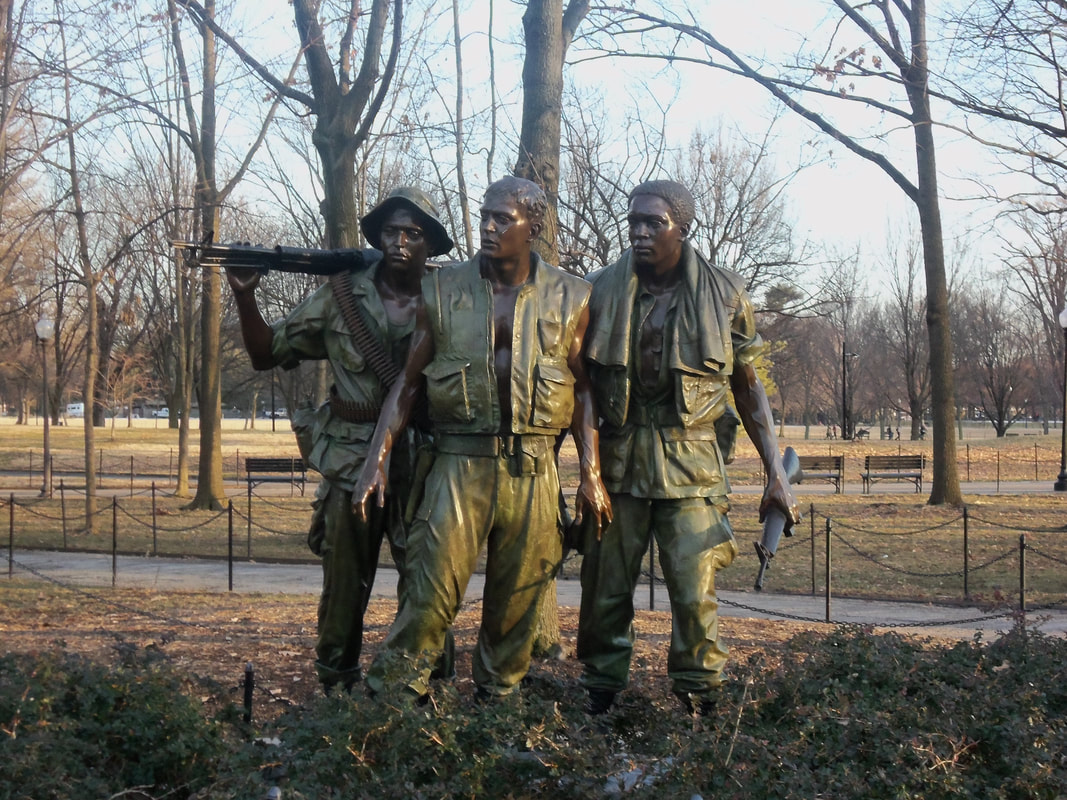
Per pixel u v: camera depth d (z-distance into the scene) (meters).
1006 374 53.50
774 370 46.06
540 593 5.09
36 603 11.08
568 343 5.02
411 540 4.95
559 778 4.03
